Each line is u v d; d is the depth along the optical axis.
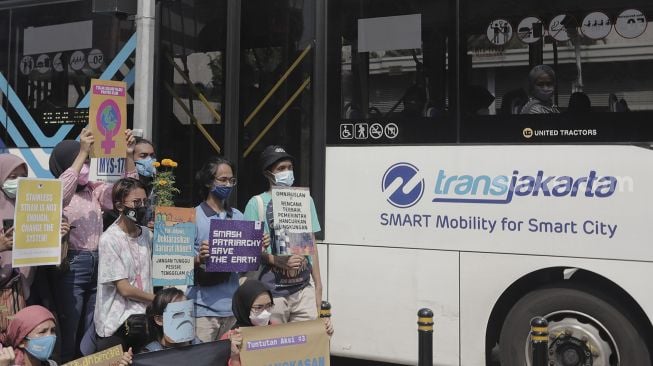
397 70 6.53
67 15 8.23
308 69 6.91
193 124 7.47
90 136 5.44
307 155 6.86
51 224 4.86
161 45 7.65
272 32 7.12
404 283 6.40
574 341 5.98
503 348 6.22
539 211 5.96
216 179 5.48
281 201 5.58
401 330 6.40
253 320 4.72
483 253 6.13
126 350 5.01
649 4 5.75
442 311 6.26
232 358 4.46
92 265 5.75
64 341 5.68
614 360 5.90
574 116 5.91
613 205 5.75
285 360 4.59
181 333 4.48
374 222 6.54
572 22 5.96
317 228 5.94
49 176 8.20
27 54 8.41
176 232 5.16
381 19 6.62
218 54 7.37
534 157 6.00
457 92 6.29
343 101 6.73
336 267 6.66
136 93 6.79
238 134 7.24
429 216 6.33
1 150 8.48
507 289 6.16
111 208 6.09
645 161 5.67
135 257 5.12
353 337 6.57
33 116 8.34
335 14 6.82
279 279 5.72
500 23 6.18
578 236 5.84
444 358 6.25
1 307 4.94
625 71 5.79
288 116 6.99
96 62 8.05
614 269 5.73
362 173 6.61
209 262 5.19
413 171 6.41
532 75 6.06
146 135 6.75
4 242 4.83
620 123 5.77
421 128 6.40
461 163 6.24
